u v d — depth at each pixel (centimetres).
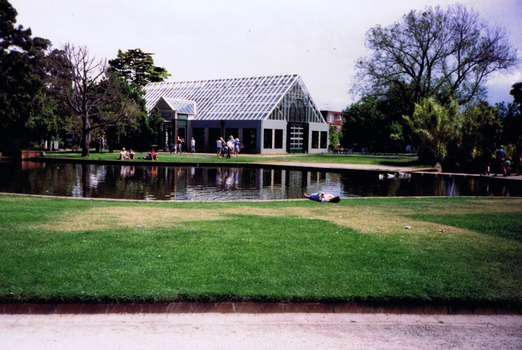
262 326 425
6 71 3494
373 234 777
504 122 3734
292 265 572
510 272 563
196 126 5200
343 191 1688
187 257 597
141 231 755
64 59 3788
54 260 571
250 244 677
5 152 3578
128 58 8156
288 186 1831
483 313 468
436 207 1161
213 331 412
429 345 393
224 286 490
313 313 459
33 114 3844
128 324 424
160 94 6412
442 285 509
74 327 416
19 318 433
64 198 1228
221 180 2052
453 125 3062
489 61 3775
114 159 3303
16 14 3534
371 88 4262
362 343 394
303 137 5359
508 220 945
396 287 500
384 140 6438
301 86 5228
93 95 4194
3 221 819
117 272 528
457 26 3828
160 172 2470
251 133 4731
